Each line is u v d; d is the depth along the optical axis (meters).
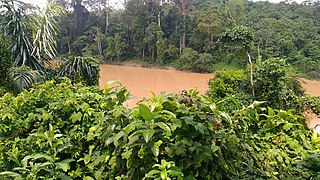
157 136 1.05
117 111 1.22
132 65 21.62
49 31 6.26
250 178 1.21
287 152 1.47
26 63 5.98
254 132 1.57
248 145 1.33
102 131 1.24
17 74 4.77
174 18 22.41
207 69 17.41
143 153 1.05
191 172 1.05
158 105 1.12
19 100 1.67
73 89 2.07
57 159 1.31
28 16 6.21
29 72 4.87
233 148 1.20
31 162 1.23
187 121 1.05
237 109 1.55
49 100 1.74
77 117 1.51
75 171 1.34
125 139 1.09
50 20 6.27
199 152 1.04
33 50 6.04
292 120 1.68
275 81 5.54
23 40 5.97
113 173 1.17
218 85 5.94
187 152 1.06
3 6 5.88
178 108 1.13
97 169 1.29
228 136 1.23
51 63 6.57
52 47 6.43
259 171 1.27
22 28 6.02
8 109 1.62
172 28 22.59
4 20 5.90
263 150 1.41
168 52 20.58
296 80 6.48
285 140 1.51
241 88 5.85
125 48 22.75
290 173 1.34
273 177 1.28
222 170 1.12
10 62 4.70
